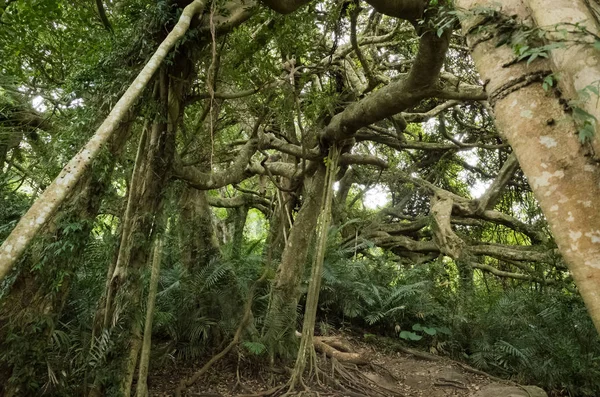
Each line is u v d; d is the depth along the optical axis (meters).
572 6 1.78
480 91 6.46
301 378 6.75
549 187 1.66
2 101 6.30
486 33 2.07
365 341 9.89
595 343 7.87
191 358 7.18
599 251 1.50
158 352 6.84
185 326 7.32
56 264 4.11
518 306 9.66
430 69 5.20
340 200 14.58
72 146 4.31
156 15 4.58
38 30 5.04
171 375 6.70
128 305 4.75
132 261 4.87
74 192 4.25
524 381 8.16
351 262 11.40
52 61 5.82
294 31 5.53
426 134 14.95
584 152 1.62
